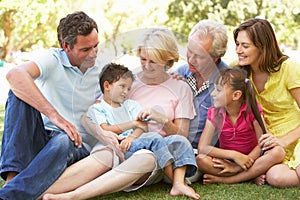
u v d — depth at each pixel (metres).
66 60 2.76
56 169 2.52
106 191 2.55
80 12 2.78
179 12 11.51
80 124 2.76
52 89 2.76
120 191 2.71
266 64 3.01
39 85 2.78
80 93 2.73
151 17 11.27
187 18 11.45
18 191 2.41
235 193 2.69
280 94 3.04
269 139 2.87
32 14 10.99
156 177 2.76
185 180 2.79
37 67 2.69
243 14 11.14
